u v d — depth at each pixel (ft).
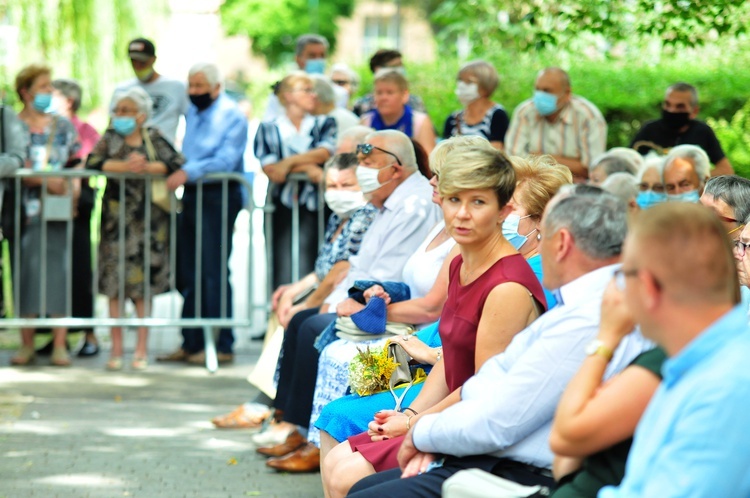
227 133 76.38
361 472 35.01
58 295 75.05
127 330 90.94
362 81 123.44
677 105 71.87
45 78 75.05
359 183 50.26
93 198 77.15
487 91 75.10
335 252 54.44
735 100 107.96
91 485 48.85
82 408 64.23
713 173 72.38
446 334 34.55
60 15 112.47
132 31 122.93
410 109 74.90
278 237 76.28
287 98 75.51
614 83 109.91
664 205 22.43
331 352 45.47
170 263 75.77
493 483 28.30
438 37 140.36
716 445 20.65
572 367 28.86
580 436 24.90
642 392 24.52
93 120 113.39
